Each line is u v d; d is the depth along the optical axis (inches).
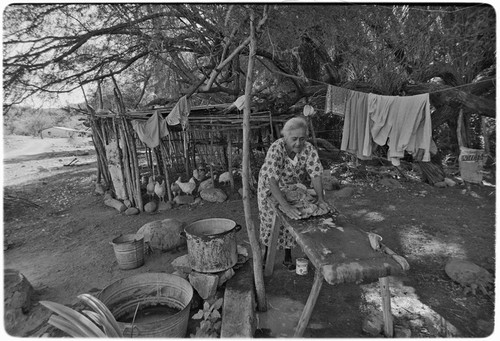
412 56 230.1
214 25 163.0
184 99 229.3
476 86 243.0
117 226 206.7
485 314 102.1
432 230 174.4
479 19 192.4
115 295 102.7
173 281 108.3
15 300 109.0
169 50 213.2
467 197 237.1
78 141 777.6
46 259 159.2
